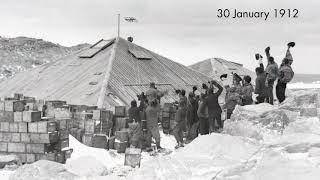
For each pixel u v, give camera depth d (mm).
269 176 4559
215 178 5020
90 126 17031
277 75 14977
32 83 30219
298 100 10477
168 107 21094
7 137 14289
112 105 23672
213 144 6215
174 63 34906
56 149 14453
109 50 32406
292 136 6059
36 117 14312
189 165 5555
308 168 4500
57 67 32094
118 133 16828
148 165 5898
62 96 25984
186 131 20234
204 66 40938
